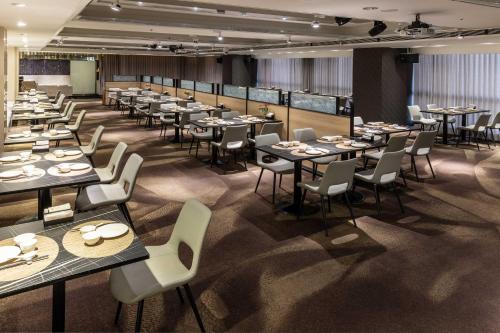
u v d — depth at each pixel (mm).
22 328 2523
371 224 4238
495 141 9180
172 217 4387
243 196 5145
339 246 3713
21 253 2016
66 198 4969
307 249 3648
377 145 4918
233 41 12180
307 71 14156
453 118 9938
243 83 16750
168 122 9273
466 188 5547
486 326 2557
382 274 3213
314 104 6379
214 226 4164
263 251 3607
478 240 3857
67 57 19078
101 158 7148
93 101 17844
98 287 3002
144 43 13062
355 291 2969
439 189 5496
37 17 5148
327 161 5504
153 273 2367
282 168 4922
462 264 3385
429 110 9297
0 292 1686
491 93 9438
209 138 7172
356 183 5719
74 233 2262
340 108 6039
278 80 15625
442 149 8328
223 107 8773
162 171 6406
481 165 6902
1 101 5879
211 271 3248
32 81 16953
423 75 10805
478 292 2955
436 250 3641
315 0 4566
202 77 18828
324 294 2928
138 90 14352
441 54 10148
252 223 4250
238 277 3158
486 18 5711
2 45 6016
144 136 9500
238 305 2787
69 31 9383
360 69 10891
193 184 5684
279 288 3004
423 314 2691
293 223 4254
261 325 2570
